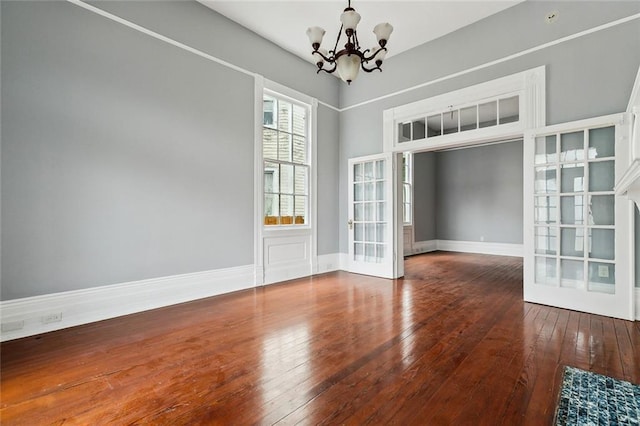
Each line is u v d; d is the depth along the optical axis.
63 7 2.73
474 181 8.06
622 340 2.46
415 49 4.58
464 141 4.09
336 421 1.52
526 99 3.55
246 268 4.18
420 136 4.68
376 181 5.05
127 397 1.73
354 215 5.38
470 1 3.61
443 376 1.93
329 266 5.43
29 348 2.34
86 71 2.86
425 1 3.60
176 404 1.66
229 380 1.90
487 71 3.89
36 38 2.59
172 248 3.45
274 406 1.64
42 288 2.63
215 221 3.84
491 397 1.71
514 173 7.45
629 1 2.97
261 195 4.34
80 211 2.83
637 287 2.96
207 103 3.75
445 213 8.57
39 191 2.61
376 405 1.65
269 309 3.29
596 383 1.84
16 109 2.51
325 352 2.27
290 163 4.82
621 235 2.98
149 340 2.49
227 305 3.43
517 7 3.65
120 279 3.07
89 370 2.02
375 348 2.34
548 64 3.43
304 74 4.98
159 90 3.34
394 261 4.80
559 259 3.35
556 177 3.38
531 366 2.05
